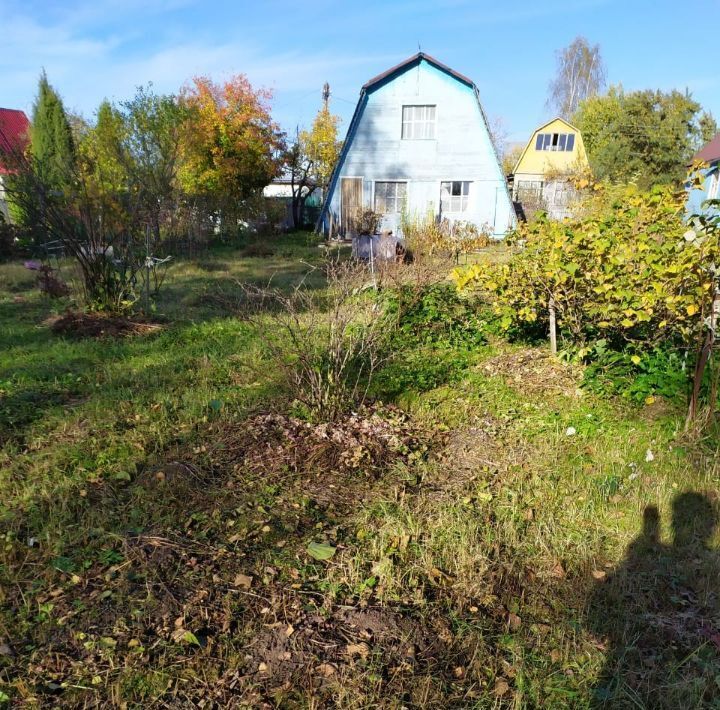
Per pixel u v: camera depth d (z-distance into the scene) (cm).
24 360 654
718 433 445
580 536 344
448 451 451
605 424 485
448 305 813
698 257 434
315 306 895
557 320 667
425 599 291
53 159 854
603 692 240
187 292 1088
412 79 2094
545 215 623
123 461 411
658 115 3462
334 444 435
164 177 1008
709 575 310
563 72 5266
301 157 3294
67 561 305
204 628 266
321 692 237
